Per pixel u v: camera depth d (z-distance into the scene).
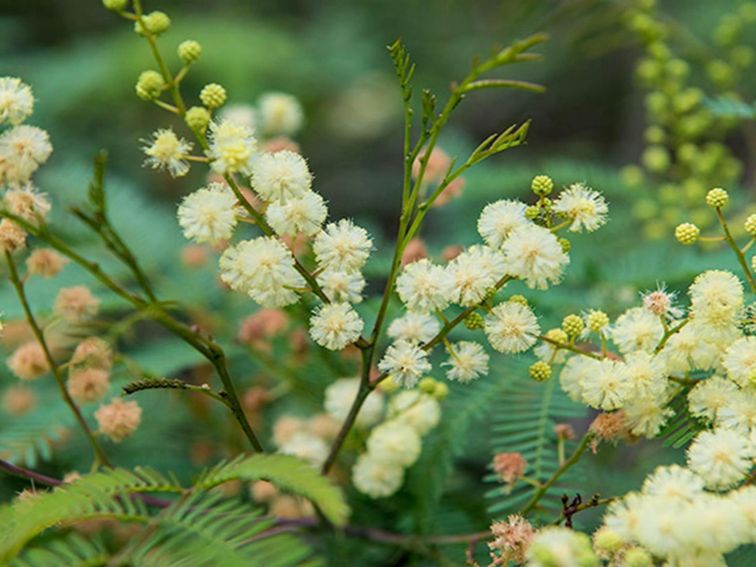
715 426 0.20
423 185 0.28
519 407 0.26
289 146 0.27
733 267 0.26
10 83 0.21
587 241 0.34
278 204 0.20
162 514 0.19
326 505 0.18
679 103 0.34
